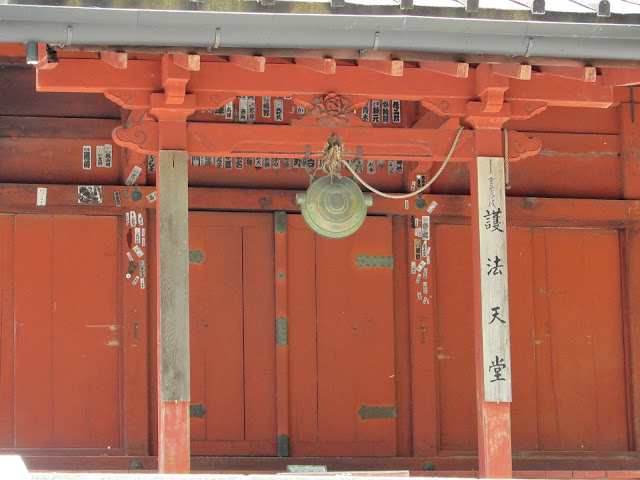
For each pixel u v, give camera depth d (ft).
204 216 41.09
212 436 40.11
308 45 28.14
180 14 26.66
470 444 41.34
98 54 31.83
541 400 42.06
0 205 39.52
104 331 39.83
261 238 41.37
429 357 41.32
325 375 40.88
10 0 25.58
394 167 42.16
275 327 40.83
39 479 25.49
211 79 32.40
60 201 39.65
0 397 38.96
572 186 43.34
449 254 42.24
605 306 43.01
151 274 40.22
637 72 32.01
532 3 27.43
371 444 40.75
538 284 42.70
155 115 32.32
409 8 27.02
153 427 39.55
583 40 28.84
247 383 40.57
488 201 32.83
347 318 41.24
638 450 41.96
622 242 43.39
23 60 39.93
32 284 39.63
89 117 40.78
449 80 33.27
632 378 42.39
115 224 40.37
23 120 40.29
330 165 32.68
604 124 43.78
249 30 27.40
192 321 40.52
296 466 35.60
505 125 43.09
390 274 41.70
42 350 39.42
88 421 39.32
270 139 33.04
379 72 32.48
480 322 32.24
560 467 41.27
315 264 41.34
